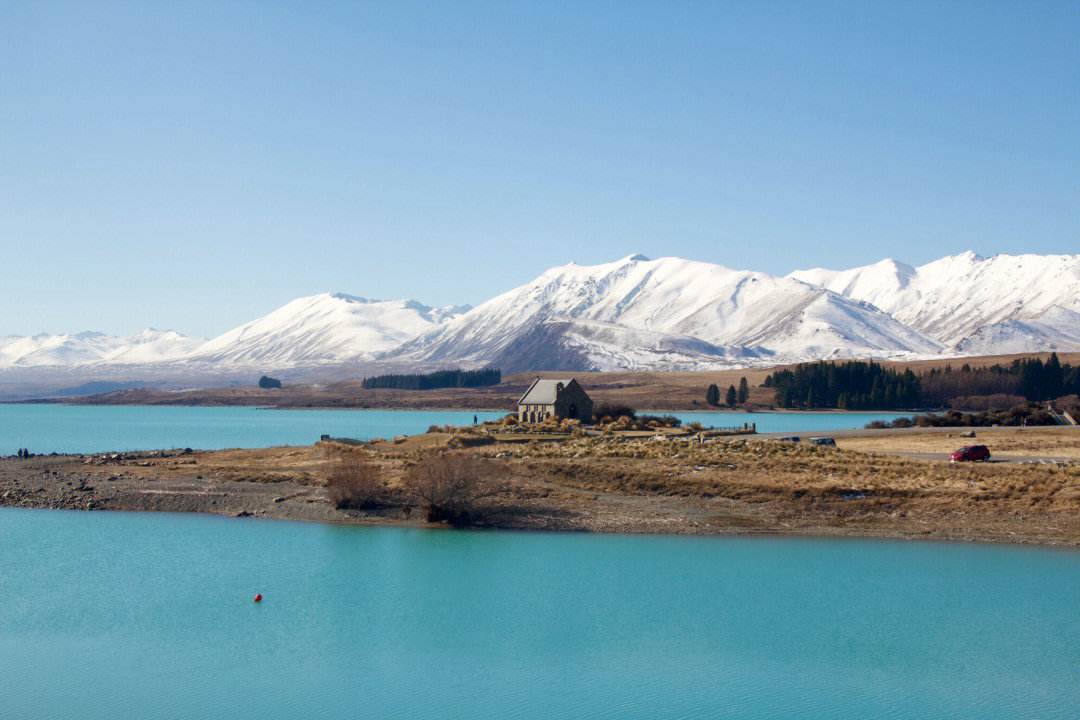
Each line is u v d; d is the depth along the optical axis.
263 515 99.62
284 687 56.78
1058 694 55.53
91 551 86.06
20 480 120.31
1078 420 178.00
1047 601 69.88
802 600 70.88
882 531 88.75
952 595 71.31
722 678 57.94
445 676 58.28
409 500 102.50
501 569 79.62
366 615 69.25
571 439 144.25
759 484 101.06
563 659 60.91
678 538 87.88
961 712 53.31
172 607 70.69
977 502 93.88
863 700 54.66
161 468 128.25
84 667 59.91
